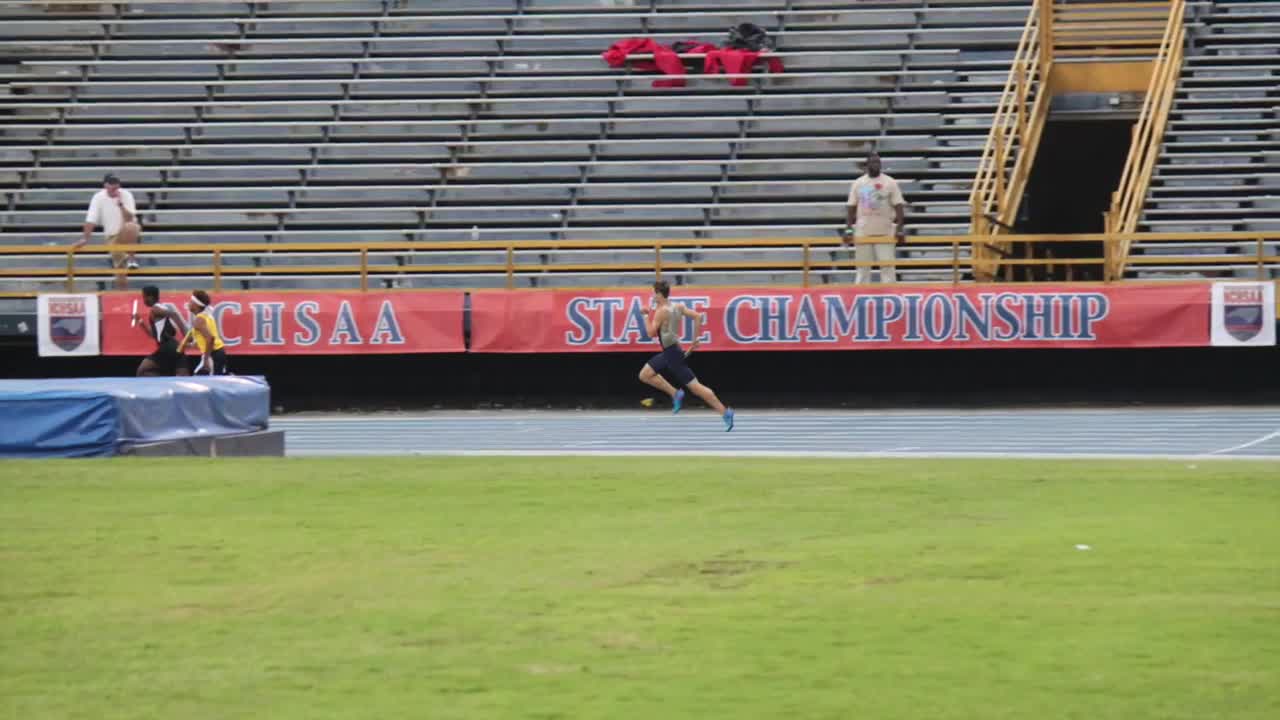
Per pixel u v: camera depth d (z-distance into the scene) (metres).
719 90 95.75
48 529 33.50
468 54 100.12
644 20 100.69
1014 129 85.62
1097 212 102.44
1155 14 94.62
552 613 24.75
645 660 21.72
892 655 21.94
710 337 77.56
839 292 77.06
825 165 89.75
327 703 19.64
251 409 56.81
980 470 45.12
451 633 23.39
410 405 82.75
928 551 30.22
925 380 81.19
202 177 92.44
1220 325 75.19
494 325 78.62
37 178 92.94
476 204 90.25
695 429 67.44
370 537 32.31
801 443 60.91
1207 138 88.00
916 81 94.94
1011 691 20.00
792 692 20.03
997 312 76.38
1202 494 38.97
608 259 86.12
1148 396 80.19
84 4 104.25
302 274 87.06
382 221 89.25
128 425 50.22
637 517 35.06
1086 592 26.20
